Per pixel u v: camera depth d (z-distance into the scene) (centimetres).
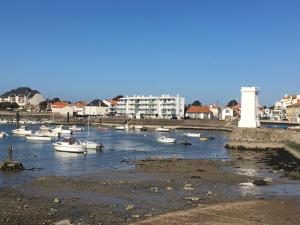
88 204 3647
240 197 4053
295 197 4056
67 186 4488
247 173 5784
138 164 6538
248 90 10381
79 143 8475
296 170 6169
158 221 3061
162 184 4688
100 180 4903
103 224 2991
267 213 3359
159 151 9019
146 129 18600
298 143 8206
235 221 3088
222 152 9031
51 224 2978
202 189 4441
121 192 4200
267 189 4509
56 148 8219
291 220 3156
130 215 3266
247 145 9706
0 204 3575
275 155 8431
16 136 12912
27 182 4709
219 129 18250
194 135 14488
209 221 3073
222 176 5375
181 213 3297
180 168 6081
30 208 3453
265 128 9875
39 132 13025
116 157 7556
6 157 7194
